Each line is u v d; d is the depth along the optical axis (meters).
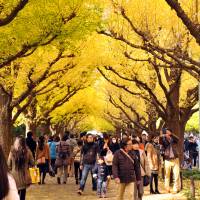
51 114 54.38
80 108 59.66
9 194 4.27
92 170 22.70
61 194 23.28
